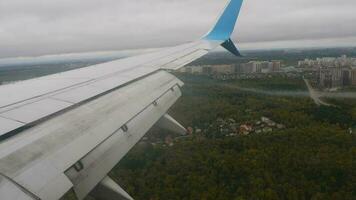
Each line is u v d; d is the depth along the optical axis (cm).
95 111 691
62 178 456
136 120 718
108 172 538
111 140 606
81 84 880
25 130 563
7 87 827
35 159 475
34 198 398
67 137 560
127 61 1277
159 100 876
